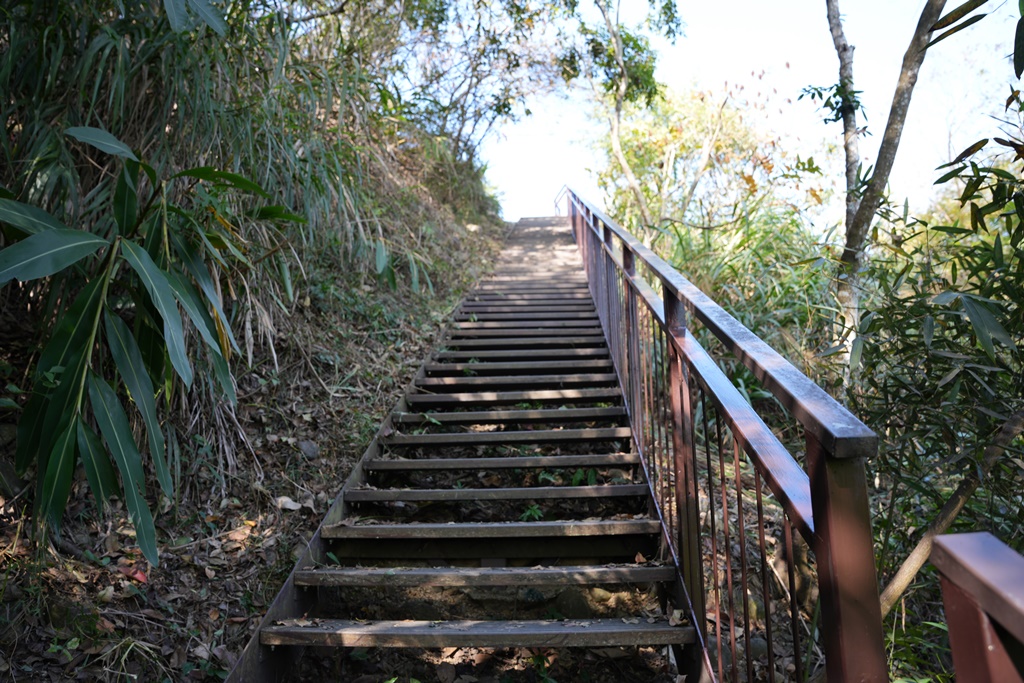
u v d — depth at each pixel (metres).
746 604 1.36
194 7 2.19
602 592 2.52
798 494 1.04
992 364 2.01
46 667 1.91
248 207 3.19
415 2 6.71
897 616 2.47
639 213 8.40
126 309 2.87
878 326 2.36
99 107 2.76
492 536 2.49
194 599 2.30
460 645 1.94
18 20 2.47
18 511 2.30
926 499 2.68
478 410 3.92
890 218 2.75
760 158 7.20
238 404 3.27
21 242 1.62
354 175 4.24
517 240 10.57
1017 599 0.40
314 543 2.47
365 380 3.99
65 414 1.74
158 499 2.63
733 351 1.21
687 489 1.98
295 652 2.15
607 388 3.90
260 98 3.15
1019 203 1.85
